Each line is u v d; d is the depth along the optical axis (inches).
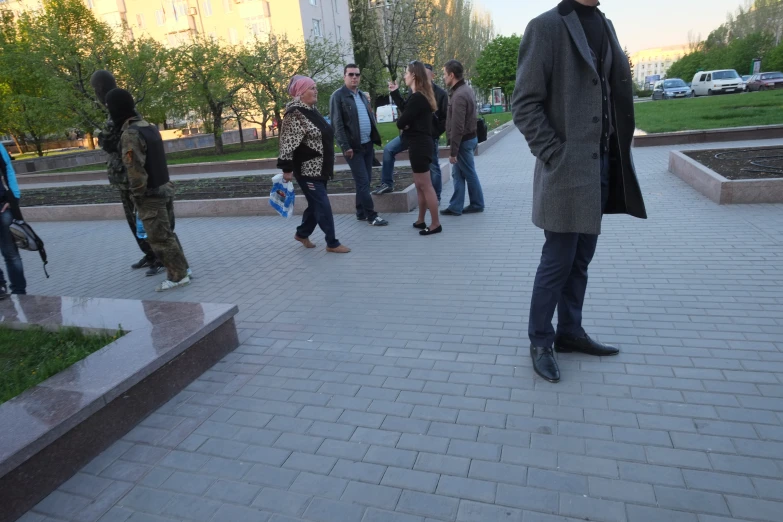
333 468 96.3
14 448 89.7
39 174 758.5
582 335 127.7
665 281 168.7
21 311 155.2
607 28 107.5
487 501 85.6
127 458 103.9
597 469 90.5
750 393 107.5
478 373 124.3
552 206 109.2
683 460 90.9
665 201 269.4
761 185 244.4
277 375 131.6
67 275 246.5
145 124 193.6
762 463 88.7
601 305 155.0
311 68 880.3
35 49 772.0
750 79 1282.0
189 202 349.1
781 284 158.7
